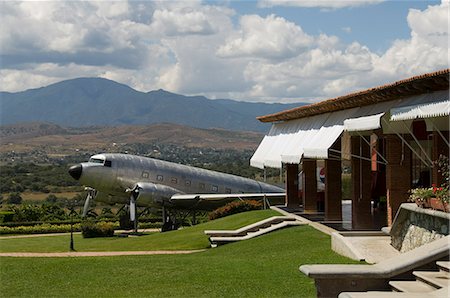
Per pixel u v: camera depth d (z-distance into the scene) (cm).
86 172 4894
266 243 2673
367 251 1969
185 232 3850
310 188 3759
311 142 3125
